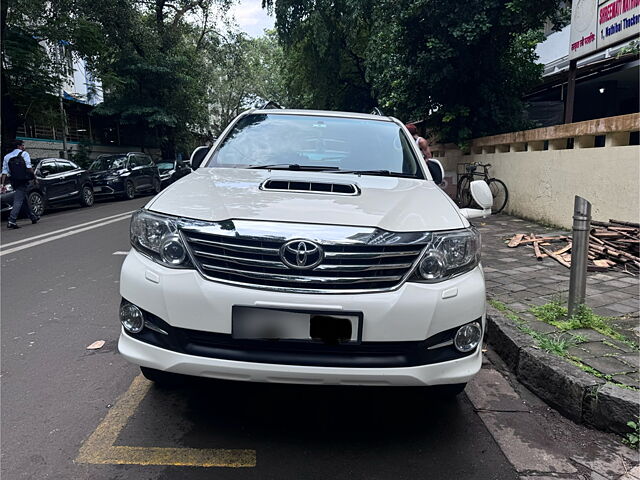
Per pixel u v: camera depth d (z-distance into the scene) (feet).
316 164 11.99
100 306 15.84
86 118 82.58
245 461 7.96
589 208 12.34
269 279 7.59
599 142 26.11
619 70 34.83
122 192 55.83
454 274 8.09
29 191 37.29
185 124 87.81
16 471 7.64
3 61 45.19
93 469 7.71
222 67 94.07
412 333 7.60
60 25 47.85
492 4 31.60
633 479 7.74
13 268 20.98
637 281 16.55
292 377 7.55
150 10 76.33
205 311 7.61
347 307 7.44
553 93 43.75
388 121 13.89
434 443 8.62
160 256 8.04
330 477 7.62
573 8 25.80
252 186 9.64
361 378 7.55
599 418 9.09
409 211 8.61
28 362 11.66
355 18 57.16
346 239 7.61
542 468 7.99
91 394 10.13
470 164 35.19
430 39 33.83
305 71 73.10
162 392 10.20
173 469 7.72
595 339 11.57
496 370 11.53
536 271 18.30
